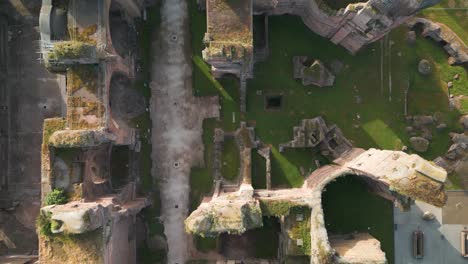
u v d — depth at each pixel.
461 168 26.12
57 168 21.42
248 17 21.55
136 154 26.25
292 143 25.89
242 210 20.12
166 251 26.20
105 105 21.77
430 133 26.20
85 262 19.64
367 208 26.05
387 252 26.09
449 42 25.88
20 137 26.22
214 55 20.25
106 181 24.75
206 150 26.36
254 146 26.11
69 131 20.55
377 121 26.34
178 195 26.36
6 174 26.16
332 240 23.48
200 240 26.22
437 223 26.17
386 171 18.84
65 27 21.92
